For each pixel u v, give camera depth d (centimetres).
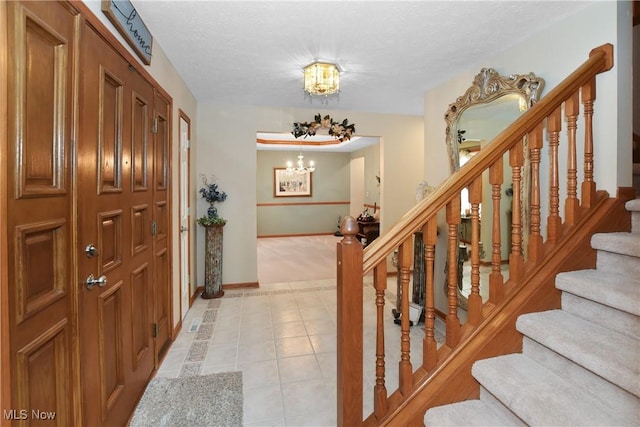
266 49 236
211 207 387
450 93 300
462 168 143
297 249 701
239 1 174
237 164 402
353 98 368
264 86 325
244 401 190
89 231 129
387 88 330
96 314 135
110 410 148
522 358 146
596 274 156
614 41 171
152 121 209
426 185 312
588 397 120
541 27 205
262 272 497
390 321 305
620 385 109
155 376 213
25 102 93
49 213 105
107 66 143
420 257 307
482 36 217
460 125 279
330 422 174
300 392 199
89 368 130
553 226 164
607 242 157
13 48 88
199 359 237
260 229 865
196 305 350
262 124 406
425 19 194
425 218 137
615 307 131
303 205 891
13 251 89
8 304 87
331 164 904
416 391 137
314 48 235
